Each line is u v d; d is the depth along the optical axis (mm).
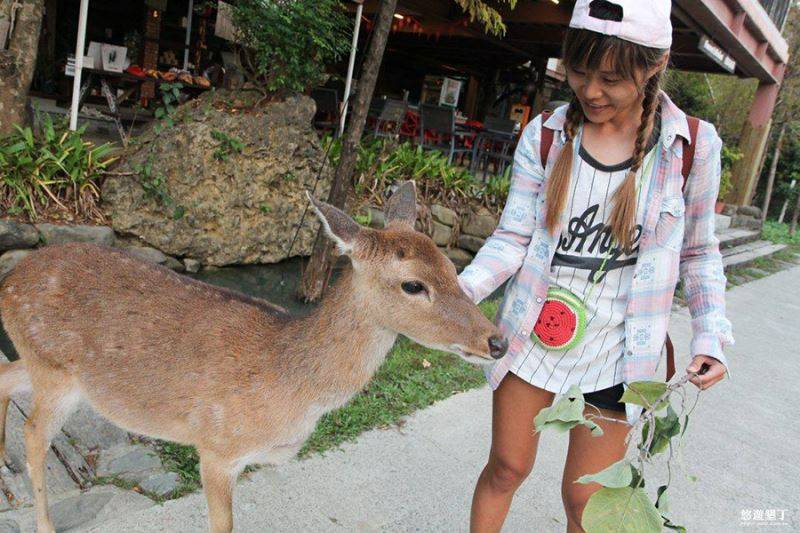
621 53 1877
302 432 2436
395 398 4230
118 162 5875
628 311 2232
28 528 2645
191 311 2500
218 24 7633
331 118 10086
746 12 9336
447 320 2232
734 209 14320
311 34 6426
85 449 3160
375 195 7820
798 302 9578
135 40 9477
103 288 2553
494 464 2551
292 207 6695
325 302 2375
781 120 16828
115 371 2488
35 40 5453
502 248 2408
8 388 2799
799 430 4980
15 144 5258
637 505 1706
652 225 2164
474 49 13602
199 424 2402
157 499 2939
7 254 4914
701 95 18062
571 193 2215
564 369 2338
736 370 6031
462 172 8914
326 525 2979
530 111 13422
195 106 6305
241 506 3002
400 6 9852
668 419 2020
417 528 3084
